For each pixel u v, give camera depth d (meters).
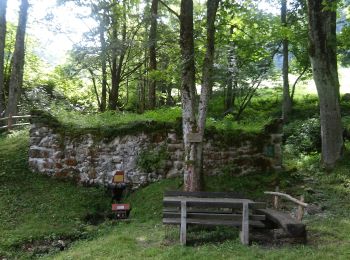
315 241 6.30
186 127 8.36
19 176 10.29
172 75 12.12
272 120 10.73
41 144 10.70
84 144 10.52
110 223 8.46
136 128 10.41
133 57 18.39
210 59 8.45
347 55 18.36
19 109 19.38
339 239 6.40
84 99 22.97
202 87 8.41
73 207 9.16
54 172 10.55
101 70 19.28
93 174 10.41
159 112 12.26
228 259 5.59
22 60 15.77
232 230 7.11
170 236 6.99
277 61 29.05
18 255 7.07
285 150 13.71
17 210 8.74
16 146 11.86
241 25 13.88
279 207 8.58
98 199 9.80
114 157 10.41
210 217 6.61
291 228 6.13
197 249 6.13
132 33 17.31
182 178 9.94
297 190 9.62
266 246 6.19
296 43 17.48
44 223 8.24
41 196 9.50
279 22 16.84
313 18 10.97
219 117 17.61
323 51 11.04
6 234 7.66
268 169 10.63
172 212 6.96
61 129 10.62
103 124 10.71
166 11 17.64
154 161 10.25
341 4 10.82
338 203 8.63
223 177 10.20
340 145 11.09
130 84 22.77
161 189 9.57
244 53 14.86
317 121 14.16
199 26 9.73
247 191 9.61
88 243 7.35
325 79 11.11
